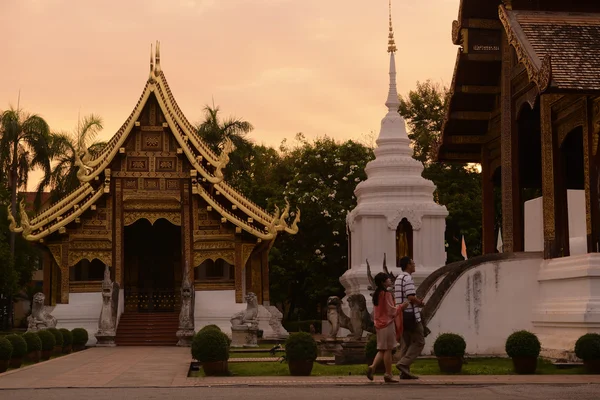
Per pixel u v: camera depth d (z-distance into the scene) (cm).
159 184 4028
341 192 5338
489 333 2166
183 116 4109
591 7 2303
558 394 1306
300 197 5234
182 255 4003
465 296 2173
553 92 1911
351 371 1784
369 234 3362
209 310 3947
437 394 1325
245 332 3412
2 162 5453
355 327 2073
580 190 2559
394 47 3706
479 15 2541
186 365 2166
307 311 6056
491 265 2186
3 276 5100
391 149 3541
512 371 1738
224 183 4197
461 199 5238
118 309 3838
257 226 4188
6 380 1689
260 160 6931
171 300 4547
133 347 3553
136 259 4569
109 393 1406
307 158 5475
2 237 5159
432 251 3397
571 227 2548
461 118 2834
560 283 2091
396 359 1886
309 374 1723
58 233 3953
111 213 3994
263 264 4375
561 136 2223
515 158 2428
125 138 3991
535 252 2209
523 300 2184
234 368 1978
